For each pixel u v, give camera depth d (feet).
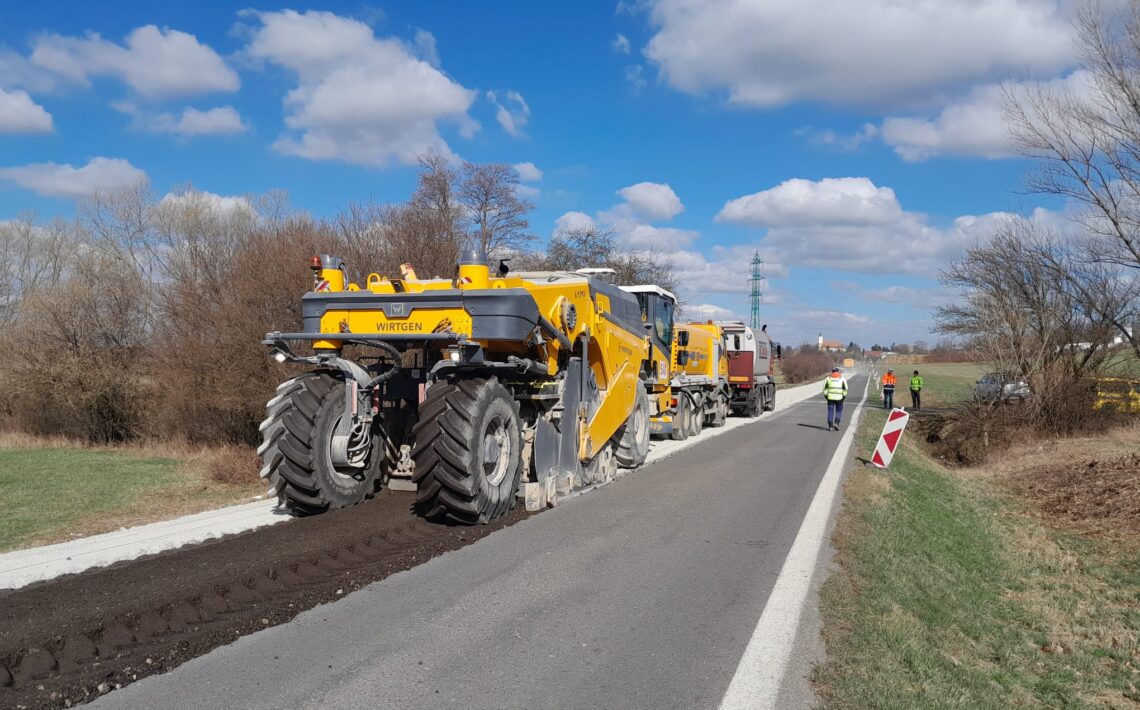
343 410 26.94
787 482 37.14
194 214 72.18
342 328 26.96
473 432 24.18
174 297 54.29
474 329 25.20
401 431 30.14
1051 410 73.97
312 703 12.35
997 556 30.58
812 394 158.30
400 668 13.84
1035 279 76.18
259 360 49.19
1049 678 17.95
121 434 63.72
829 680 13.78
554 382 30.12
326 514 25.94
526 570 20.39
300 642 14.99
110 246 85.20
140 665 13.71
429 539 23.50
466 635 15.55
